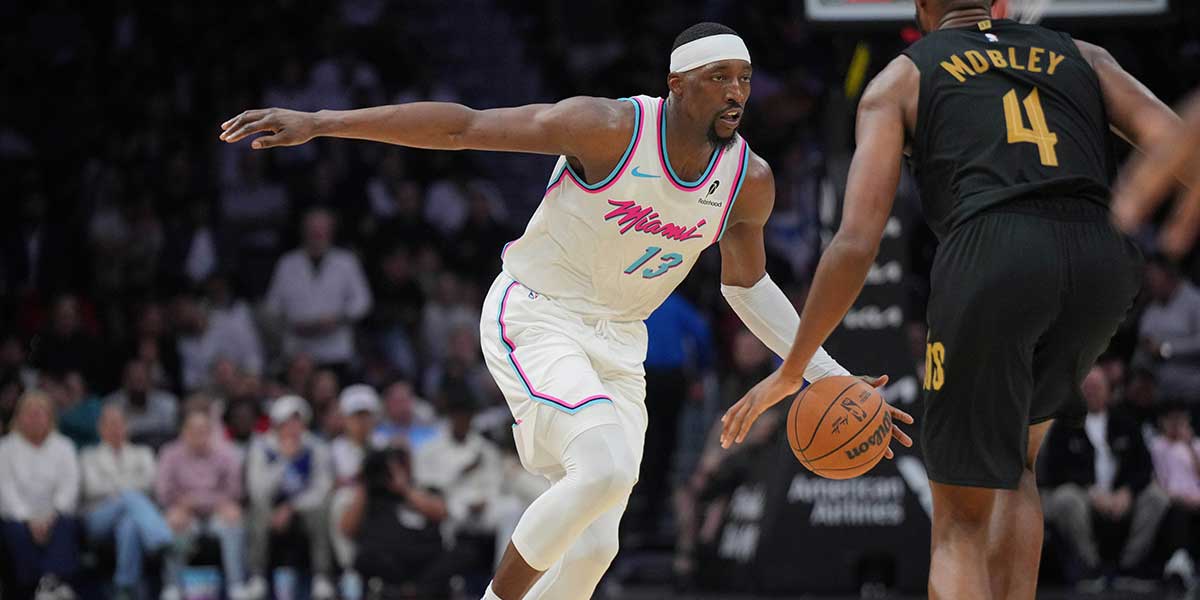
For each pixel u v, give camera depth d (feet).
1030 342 16.47
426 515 43.70
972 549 17.30
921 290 48.62
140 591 43.70
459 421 45.44
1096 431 44.78
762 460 41.91
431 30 80.23
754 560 39.58
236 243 64.44
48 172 69.00
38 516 42.37
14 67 73.41
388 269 59.31
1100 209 16.71
